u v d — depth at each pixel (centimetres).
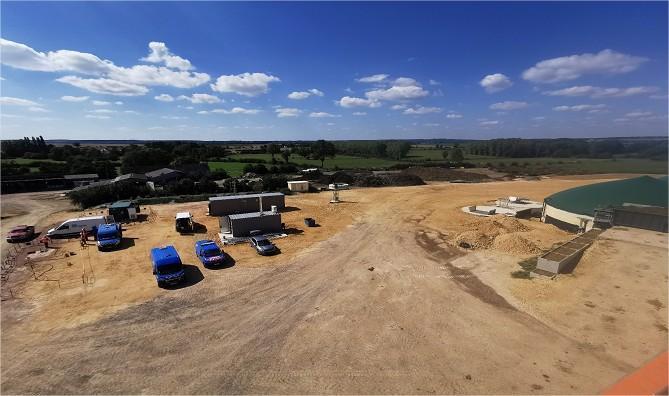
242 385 1491
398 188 7406
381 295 2305
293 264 2878
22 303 2222
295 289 2405
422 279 2561
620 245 2819
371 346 1747
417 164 12488
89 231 3797
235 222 3606
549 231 3769
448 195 6481
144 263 2905
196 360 1658
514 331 1856
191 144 17112
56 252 3209
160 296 2309
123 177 7056
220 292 2364
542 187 7662
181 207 5216
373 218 4562
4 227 4231
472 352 1689
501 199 5741
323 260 2970
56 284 2502
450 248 3288
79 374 1566
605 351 1666
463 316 2022
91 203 5494
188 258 3011
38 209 5369
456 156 15050
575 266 2600
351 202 5684
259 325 1953
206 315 2067
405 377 1523
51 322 1995
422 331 1873
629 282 2270
